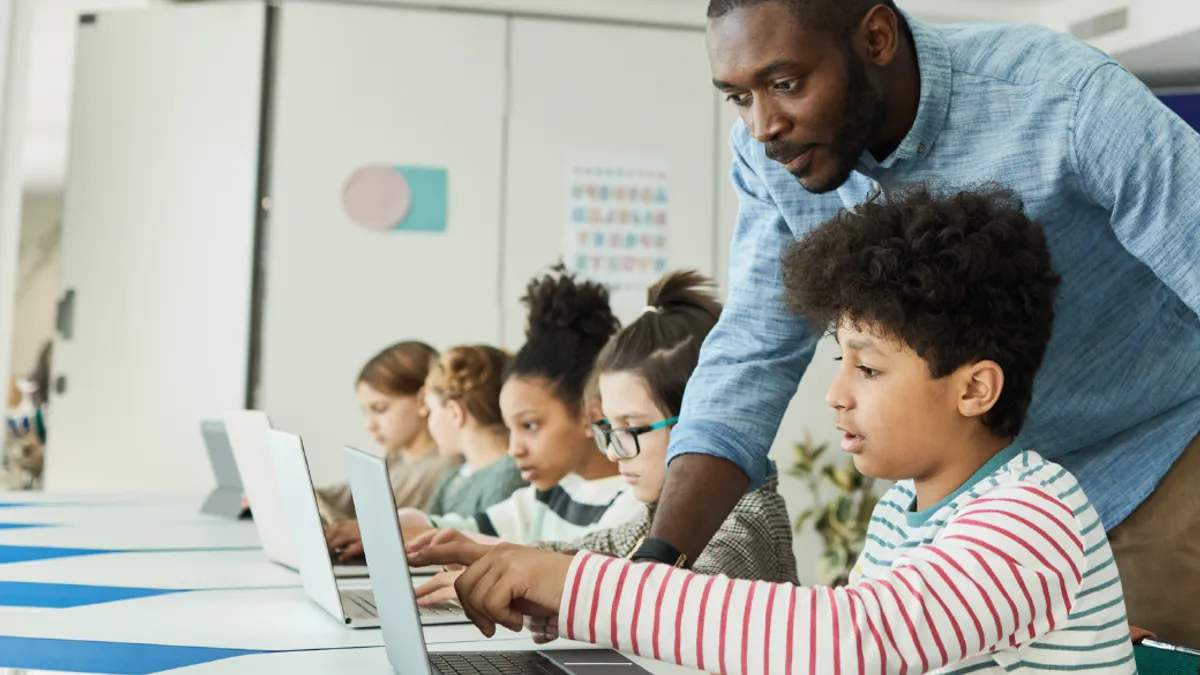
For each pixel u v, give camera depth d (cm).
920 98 114
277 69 381
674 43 402
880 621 76
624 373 174
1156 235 108
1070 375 124
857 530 387
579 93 396
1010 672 81
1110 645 84
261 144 384
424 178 385
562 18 397
